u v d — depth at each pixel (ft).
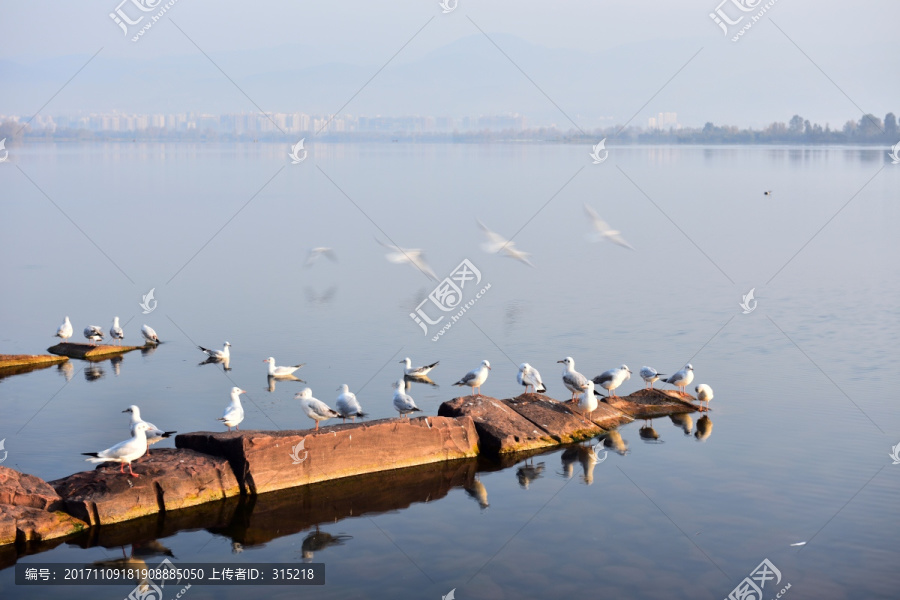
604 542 61.41
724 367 102.63
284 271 168.86
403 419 75.77
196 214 255.70
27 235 213.25
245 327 124.47
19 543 59.47
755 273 165.78
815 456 75.46
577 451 78.89
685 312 131.85
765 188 339.98
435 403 89.40
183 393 93.86
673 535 62.13
